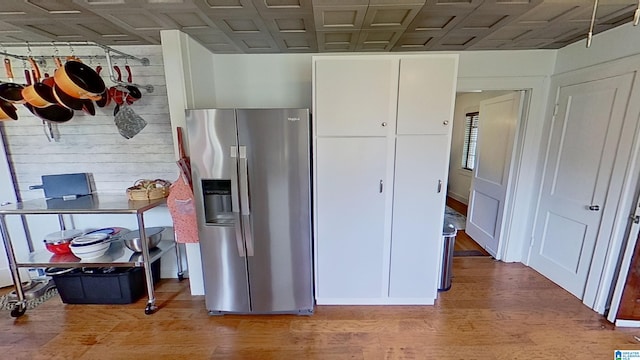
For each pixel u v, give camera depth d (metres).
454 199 5.94
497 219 3.12
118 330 2.08
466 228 3.88
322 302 2.36
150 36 2.20
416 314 2.22
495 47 2.52
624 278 1.99
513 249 3.02
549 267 2.66
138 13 1.75
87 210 2.11
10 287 2.69
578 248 2.35
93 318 2.21
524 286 2.57
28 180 2.61
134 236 2.46
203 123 1.94
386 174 2.12
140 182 2.56
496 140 3.17
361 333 2.03
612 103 2.05
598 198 2.16
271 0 1.60
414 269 2.28
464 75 2.65
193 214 2.25
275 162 1.98
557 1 1.61
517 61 2.61
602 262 2.13
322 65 1.98
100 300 2.38
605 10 1.73
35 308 2.34
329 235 2.23
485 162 3.40
